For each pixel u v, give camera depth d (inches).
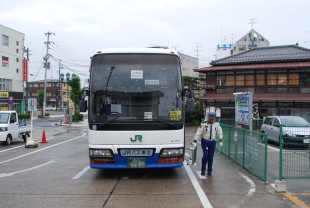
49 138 821.9
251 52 1194.6
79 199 235.9
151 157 284.5
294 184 282.5
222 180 297.7
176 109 291.0
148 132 284.4
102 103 288.2
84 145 642.8
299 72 1002.7
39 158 455.2
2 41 1617.9
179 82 296.5
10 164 402.0
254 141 316.2
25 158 456.8
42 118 1940.2
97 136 284.5
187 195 246.1
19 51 1754.4
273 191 257.1
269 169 352.5
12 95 1678.2
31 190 263.1
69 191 259.3
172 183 286.0
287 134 266.2
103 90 290.2
